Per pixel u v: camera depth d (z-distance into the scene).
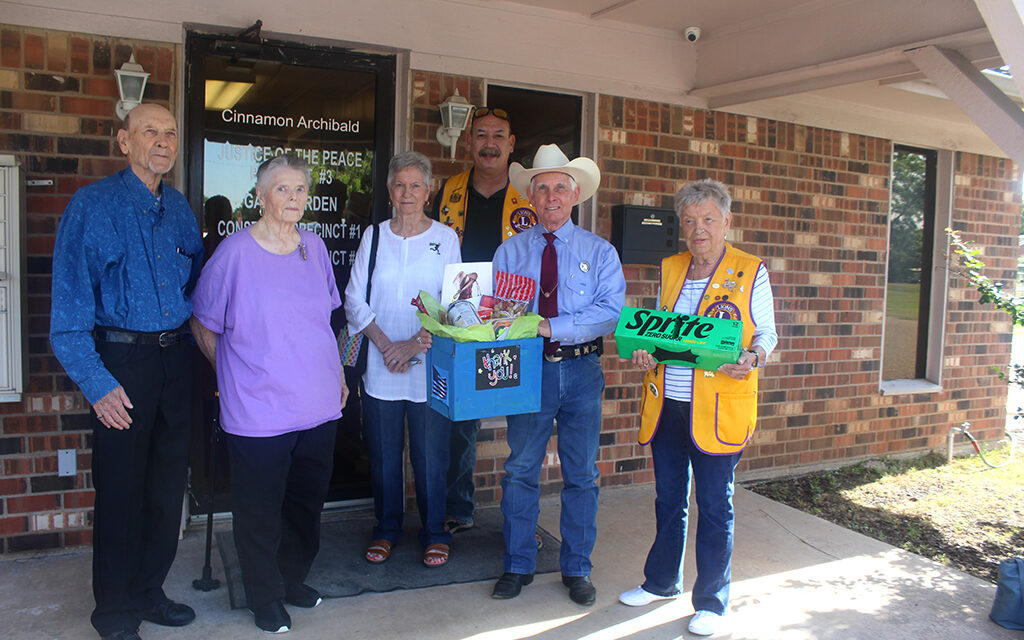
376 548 3.65
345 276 4.16
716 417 2.95
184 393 2.89
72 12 3.49
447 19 4.22
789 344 5.49
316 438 3.03
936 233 6.32
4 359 3.31
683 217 3.04
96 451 2.72
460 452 3.98
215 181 3.87
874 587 3.62
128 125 2.68
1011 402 9.09
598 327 3.21
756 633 3.12
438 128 4.25
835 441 5.76
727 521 3.04
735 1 4.21
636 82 4.78
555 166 3.23
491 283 3.13
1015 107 3.43
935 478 5.66
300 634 2.96
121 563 2.75
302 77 4.02
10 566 3.47
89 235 2.59
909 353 6.35
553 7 4.43
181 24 3.65
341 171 4.12
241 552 2.92
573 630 3.07
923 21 3.63
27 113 3.46
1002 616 3.25
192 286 3.06
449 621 3.11
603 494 4.84
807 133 5.45
